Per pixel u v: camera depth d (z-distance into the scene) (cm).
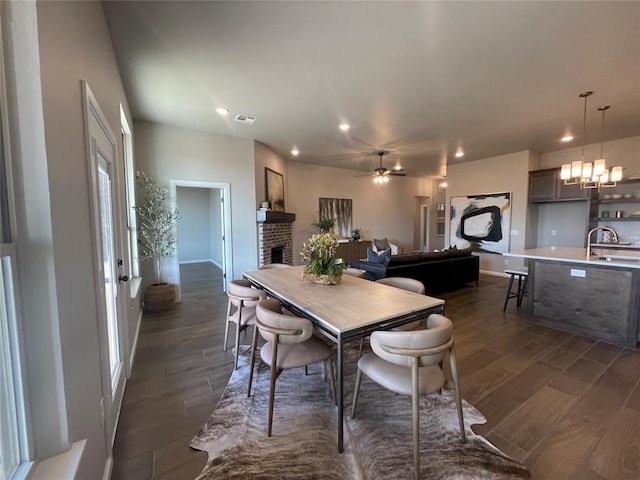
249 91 321
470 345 294
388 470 147
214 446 164
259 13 199
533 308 361
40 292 98
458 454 156
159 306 397
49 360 100
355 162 723
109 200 212
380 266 439
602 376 235
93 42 167
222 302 450
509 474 145
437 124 430
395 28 215
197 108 372
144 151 431
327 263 246
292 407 196
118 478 144
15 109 93
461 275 529
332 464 151
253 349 210
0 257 86
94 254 143
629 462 151
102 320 152
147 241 427
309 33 221
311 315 177
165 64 265
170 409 196
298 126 441
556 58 254
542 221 623
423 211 1021
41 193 96
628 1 187
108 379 159
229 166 498
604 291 305
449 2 188
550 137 495
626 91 319
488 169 657
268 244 566
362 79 293
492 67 270
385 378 159
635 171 492
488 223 660
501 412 191
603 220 517
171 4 191
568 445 163
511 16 202
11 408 92
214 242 870
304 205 749
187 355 274
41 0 96
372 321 162
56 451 102
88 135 141
